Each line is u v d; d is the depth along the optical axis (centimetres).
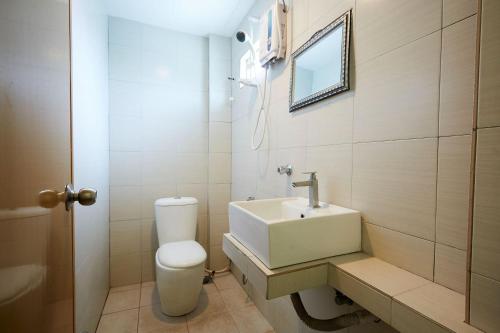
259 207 123
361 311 88
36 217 46
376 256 91
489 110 51
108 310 173
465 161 65
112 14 197
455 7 66
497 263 50
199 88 230
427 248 74
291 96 136
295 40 136
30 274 43
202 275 167
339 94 107
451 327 54
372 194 92
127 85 205
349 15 99
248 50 192
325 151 115
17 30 39
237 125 219
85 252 128
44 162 51
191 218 205
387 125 86
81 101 124
